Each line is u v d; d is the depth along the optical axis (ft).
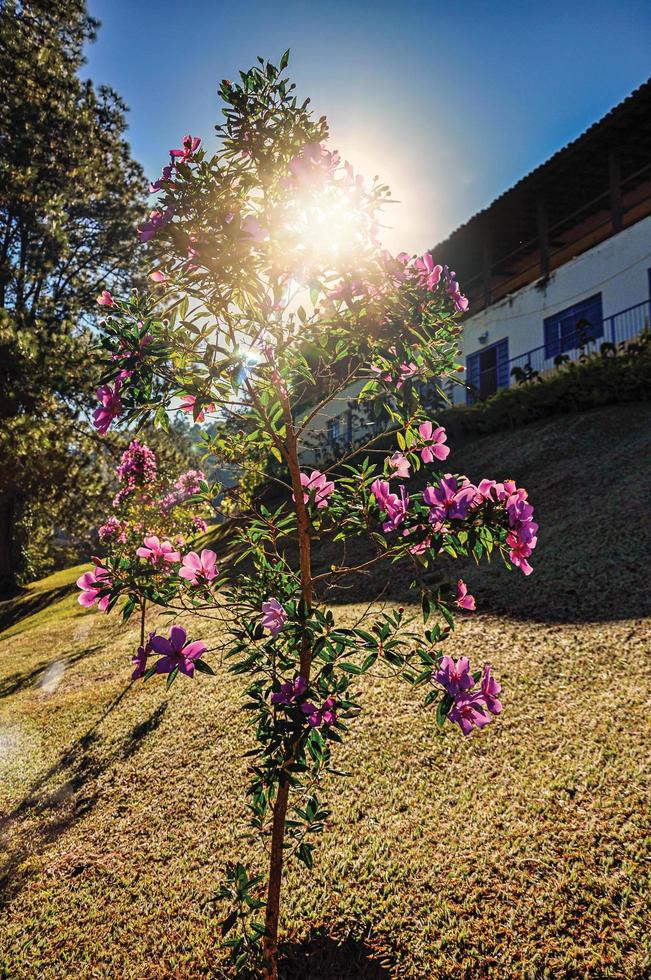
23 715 22.57
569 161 50.24
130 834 13.44
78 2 75.66
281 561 8.77
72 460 62.39
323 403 8.71
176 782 15.12
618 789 11.48
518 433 42.45
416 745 14.29
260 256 7.55
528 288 56.08
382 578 27.84
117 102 81.71
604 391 39.86
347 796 13.03
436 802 12.28
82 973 9.87
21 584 93.45
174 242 7.30
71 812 14.88
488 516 7.63
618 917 8.93
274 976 8.29
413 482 38.70
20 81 68.08
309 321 8.23
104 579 7.85
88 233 81.97
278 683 7.52
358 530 8.38
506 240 66.08
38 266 69.05
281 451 8.42
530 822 11.19
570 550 23.88
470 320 63.31
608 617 18.33
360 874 10.75
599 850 10.21
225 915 10.49
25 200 65.72
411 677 7.83
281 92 8.02
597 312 48.88
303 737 7.45
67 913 11.33
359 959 9.07
